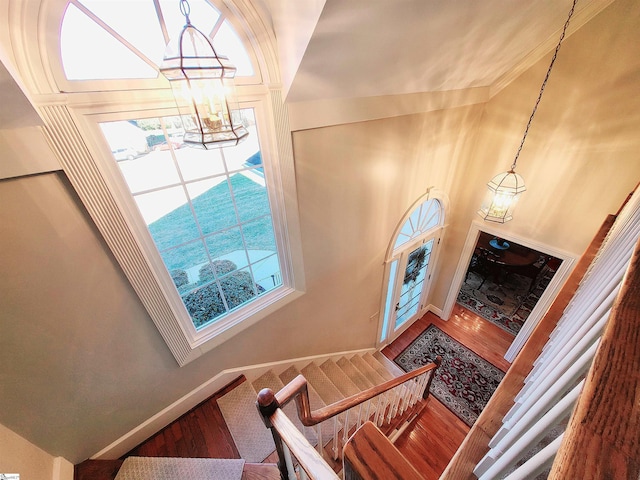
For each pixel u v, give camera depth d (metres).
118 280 1.43
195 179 1.57
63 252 1.23
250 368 2.36
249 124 1.62
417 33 1.48
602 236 2.19
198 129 1.15
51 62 0.99
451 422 3.02
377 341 3.96
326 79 1.58
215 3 1.24
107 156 1.23
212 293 1.96
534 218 3.11
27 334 1.23
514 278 5.30
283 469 1.14
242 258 1.99
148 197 1.44
